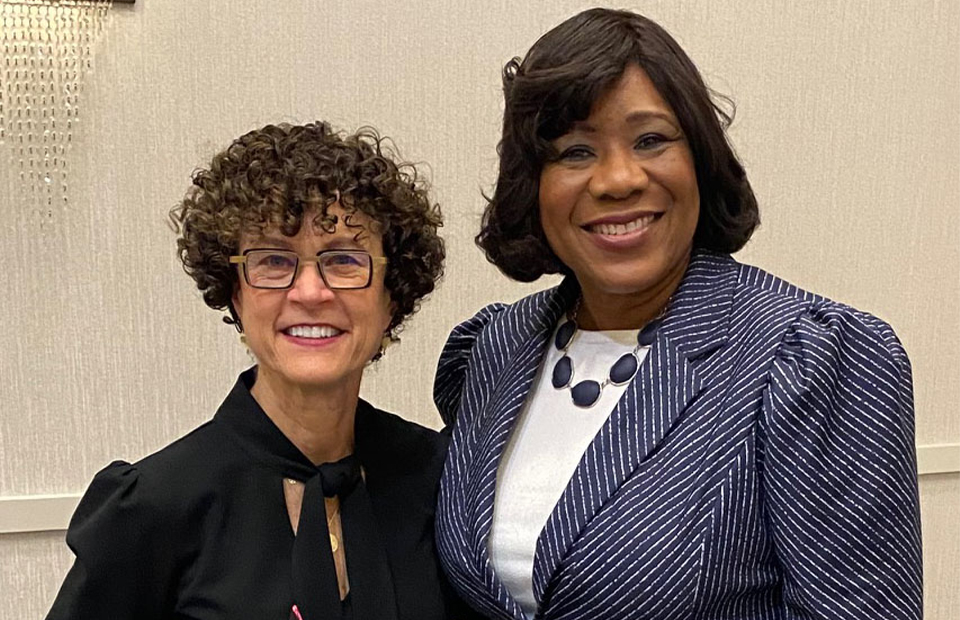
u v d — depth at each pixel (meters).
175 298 1.91
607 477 0.98
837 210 2.26
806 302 0.99
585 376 1.10
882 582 0.90
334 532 1.08
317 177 0.98
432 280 1.13
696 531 0.92
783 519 0.91
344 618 1.04
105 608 0.99
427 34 1.95
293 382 1.03
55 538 1.92
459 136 1.99
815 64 2.20
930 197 2.32
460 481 1.16
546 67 1.00
